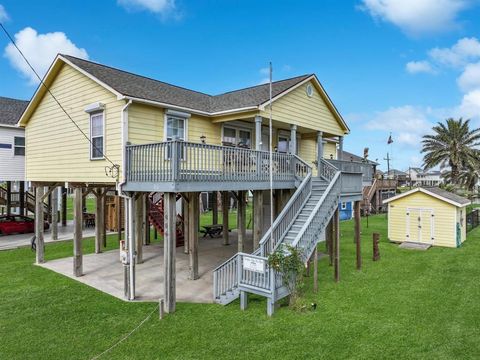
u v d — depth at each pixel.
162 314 8.52
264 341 7.23
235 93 15.89
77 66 11.60
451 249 17.36
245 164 11.05
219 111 12.84
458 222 18.12
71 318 8.44
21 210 21.70
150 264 13.84
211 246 17.95
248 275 8.91
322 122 16.64
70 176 12.49
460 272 12.69
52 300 9.65
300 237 9.58
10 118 19.05
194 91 16.39
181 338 7.38
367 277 12.05
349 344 7.09
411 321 8.21
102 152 11.09
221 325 8.01
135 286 10.66
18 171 19.17
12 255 15.41
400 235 19.33
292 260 8.72
